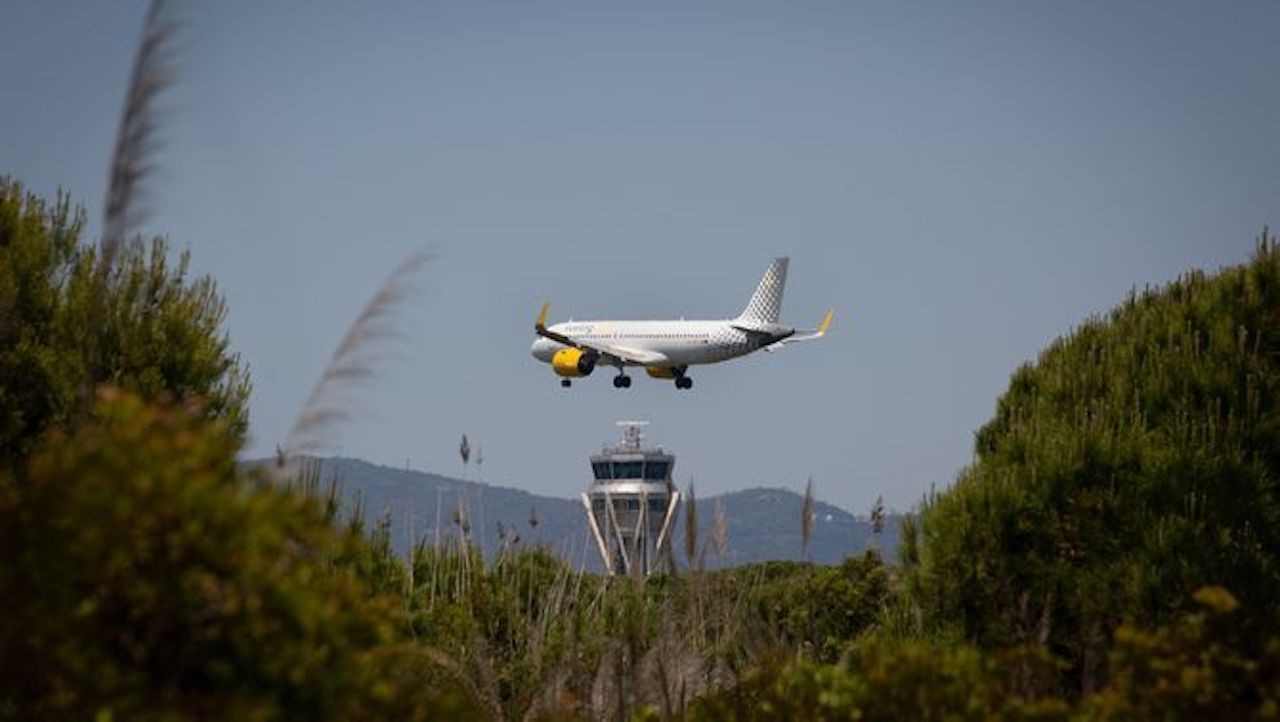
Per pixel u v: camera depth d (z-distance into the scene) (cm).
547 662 5975
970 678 3731
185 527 2747
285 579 2888
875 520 6150
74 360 5022
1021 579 5984
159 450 2817
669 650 5100
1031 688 4209
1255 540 5906
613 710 5041
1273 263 6912
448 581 7138
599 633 5978
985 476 6406
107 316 5212
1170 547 5791
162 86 3397
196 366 5406
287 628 2891
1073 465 6259
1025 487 6284
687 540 5138
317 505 3084
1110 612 5697
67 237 5494
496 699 5291
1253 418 6306
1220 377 6431
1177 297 7312
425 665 5300
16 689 2752
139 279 5403
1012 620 5816
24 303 5191
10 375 4994
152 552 2809
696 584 5275
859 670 4006
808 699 3900
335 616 3011
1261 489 6031
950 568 6109
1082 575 5878
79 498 2719
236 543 2794
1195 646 3853
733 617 5572
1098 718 3791
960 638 5903
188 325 5459
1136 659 3847
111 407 3012
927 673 3738
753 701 4616
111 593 2844
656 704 4956
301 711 2905
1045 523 6100
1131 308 7394
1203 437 6184
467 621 6375
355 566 5097
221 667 2786
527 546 7088
